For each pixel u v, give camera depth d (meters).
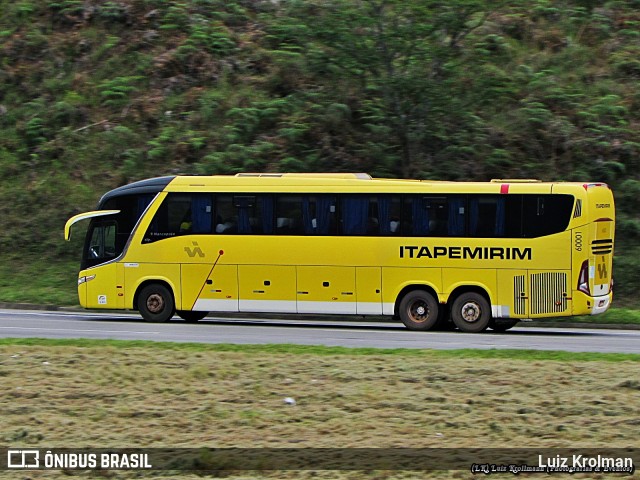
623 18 74.56
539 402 26.72
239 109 67.25
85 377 29.53
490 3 60.19
